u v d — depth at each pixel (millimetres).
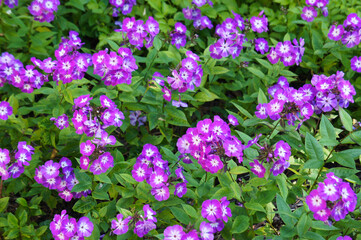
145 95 1403
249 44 1546
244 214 1185
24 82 1399
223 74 1568
